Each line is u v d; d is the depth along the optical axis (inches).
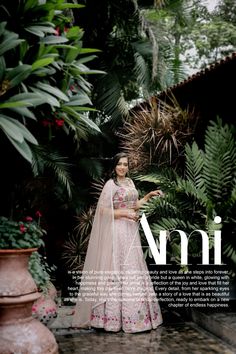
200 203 160.2
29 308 108.8
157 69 259.1
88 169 249.8
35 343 103.5
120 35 269.0
